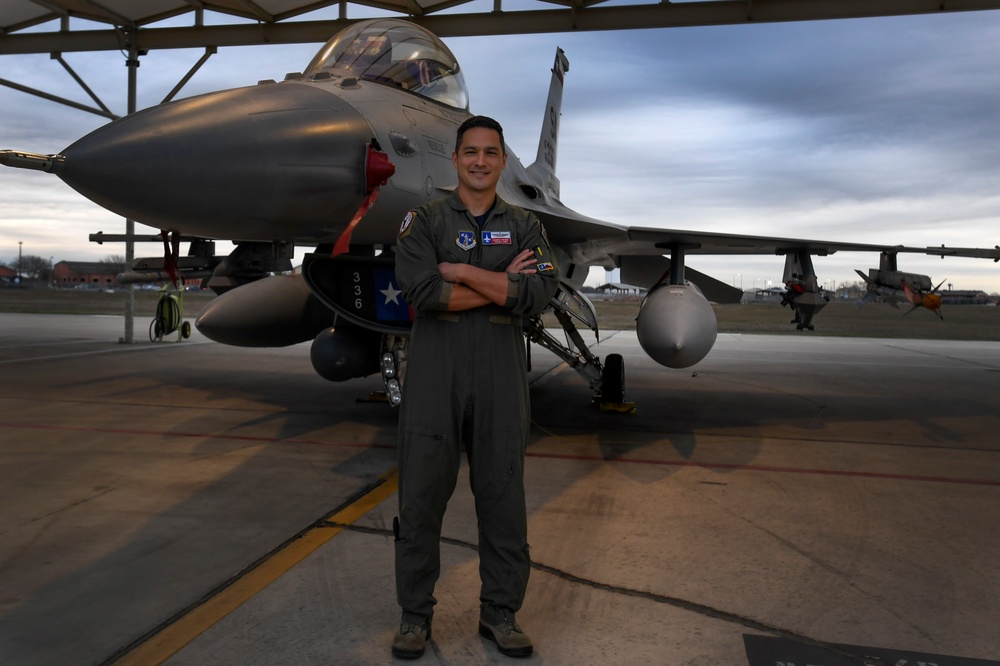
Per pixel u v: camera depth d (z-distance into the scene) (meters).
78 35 12.61
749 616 2.83
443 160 5.50
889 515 4.18
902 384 10.52
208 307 7.18
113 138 3.64
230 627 2.67
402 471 2.63
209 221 4.07
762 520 4.05
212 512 4.06
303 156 4.23
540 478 4.95
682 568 3.32
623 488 4.71
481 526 2.65
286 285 7.50
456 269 2.48
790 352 16.41
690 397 8.99
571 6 10.75
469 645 2.59
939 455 5.80
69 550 3.44
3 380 9.25
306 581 3.10
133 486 4.57
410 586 2.55
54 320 22.67
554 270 2.64
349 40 5.85
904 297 8.04
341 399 8.25
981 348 18.34
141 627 2.66
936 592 3.08
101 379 9.52
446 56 6.25
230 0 11.35
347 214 4.67
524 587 2.62
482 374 2.57
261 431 6.39
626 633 2.68
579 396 8.96
